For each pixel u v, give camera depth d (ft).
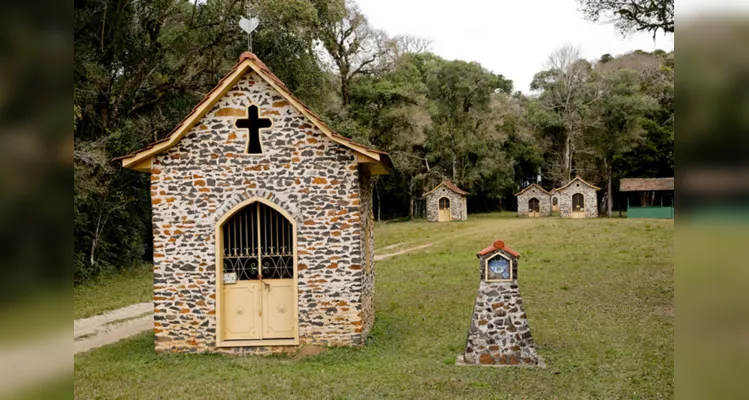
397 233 139.13
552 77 196.85
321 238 41.32
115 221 91.50
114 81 87.20
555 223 138.72
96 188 73.00
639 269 74.08
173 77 90.48
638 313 50.06
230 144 41.52
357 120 147.74
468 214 217.97
